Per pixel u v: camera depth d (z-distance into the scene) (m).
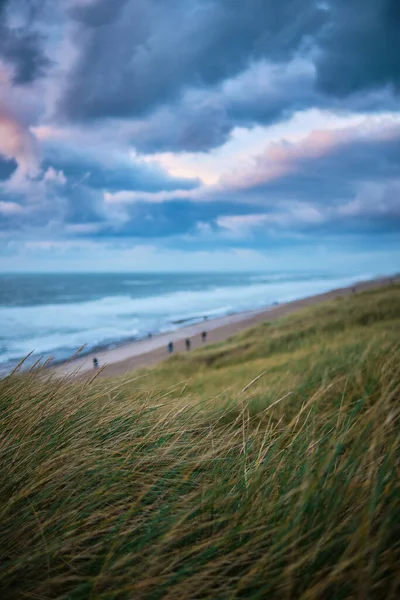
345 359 5.98
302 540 1.55
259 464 2.17
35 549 1.53
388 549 1.39
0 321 68.81
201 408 3.17
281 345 20.75
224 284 197.38
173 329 52.91
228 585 1.47
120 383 3.26
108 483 1.96
